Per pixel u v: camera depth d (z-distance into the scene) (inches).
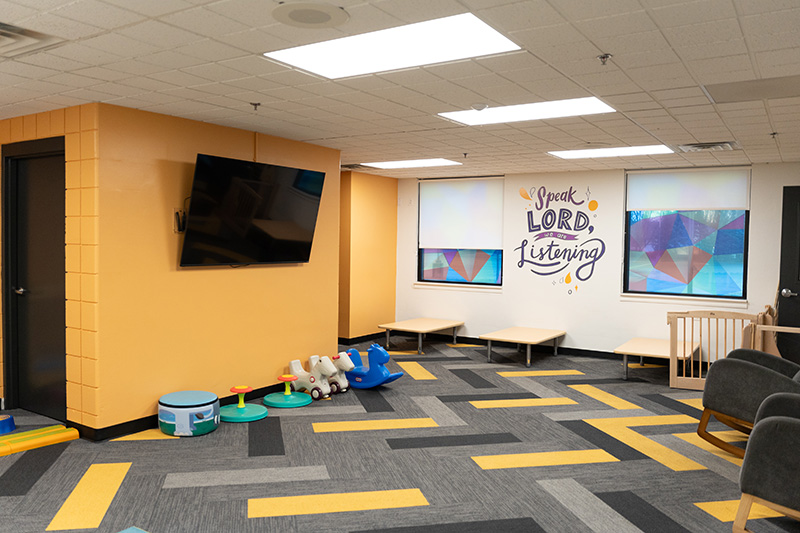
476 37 123.4
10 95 172.6
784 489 123.3
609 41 124.3
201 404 193.0
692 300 314.2
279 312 246.8
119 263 187.6
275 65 143.4
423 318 392.8
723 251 313.6
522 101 177.5
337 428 204.1
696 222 319.0
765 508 145.3
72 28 118.4
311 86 162.6
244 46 129.3
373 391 256.8
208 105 185.6
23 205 209.5
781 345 284.5
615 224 331.3
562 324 347.6
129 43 127.3
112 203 184.7
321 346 268.5
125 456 173.5
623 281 335.6
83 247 184.4
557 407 233.8
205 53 134.1
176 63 141.7
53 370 201.6
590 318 339.3
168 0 104.3
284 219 235.8
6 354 213.2
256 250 227.9
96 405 184.2
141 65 143.5
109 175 183.6
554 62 139.2
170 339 204.4
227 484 154.9
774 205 297.0
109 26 117.3
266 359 241.6
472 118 202.5
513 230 361.1
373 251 380.2
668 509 143.6
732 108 181.6
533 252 355.6
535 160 299.9
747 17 109.7
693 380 265.1
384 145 260.5
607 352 335.3
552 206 348.8
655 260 329.4
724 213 312.3
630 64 139.9
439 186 387.5
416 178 393.7
